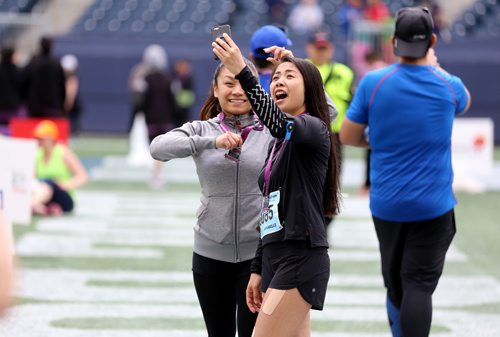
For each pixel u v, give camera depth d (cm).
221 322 1409
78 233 2959
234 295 1402
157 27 6688
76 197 3744
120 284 2283
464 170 4072
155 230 3050
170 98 4156
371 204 1541
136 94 4606
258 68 1678
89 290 2211
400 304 1552
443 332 1883
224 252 1368
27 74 4491
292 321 1209
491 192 4097
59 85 4516
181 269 2475
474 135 4044
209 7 6794
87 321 1930
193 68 6125
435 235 1497
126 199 3728
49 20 6675
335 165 1270
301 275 1202
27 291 2178
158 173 4119
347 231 3081
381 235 1538
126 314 1998
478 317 2012
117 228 3067
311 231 1205
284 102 1247
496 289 2288
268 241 1222
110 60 6256
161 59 4172
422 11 1521
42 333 1823
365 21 5875
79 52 6256
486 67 5972
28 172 2586
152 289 2241
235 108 1359
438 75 1523
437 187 1498
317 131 1208
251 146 1360
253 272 1290
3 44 5891
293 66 1250
